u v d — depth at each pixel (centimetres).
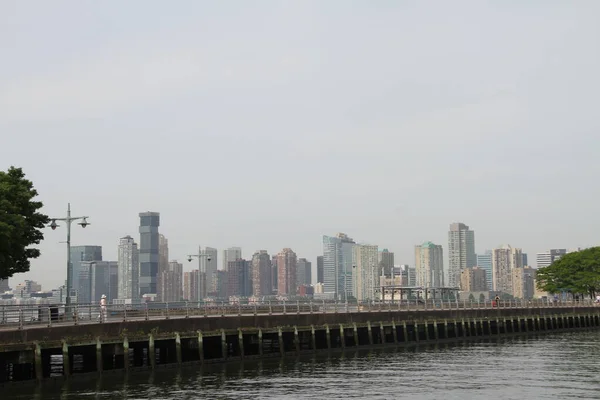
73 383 5703
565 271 18950
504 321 11850
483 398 5262
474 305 12031
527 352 8575
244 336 7475
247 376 6234
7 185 7156
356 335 8788
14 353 5419
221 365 6931
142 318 6756
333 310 9169
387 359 7688
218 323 7069
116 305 6394
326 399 5181
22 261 7350
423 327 10150
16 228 6688
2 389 5378
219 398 5156
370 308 9800
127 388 5506
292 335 8075
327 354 8138
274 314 7756
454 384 5891
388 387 5712
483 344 9856
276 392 5434
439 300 11912
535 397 5291
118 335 6153
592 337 11475
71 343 5769
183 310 8019
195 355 6862
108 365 6212
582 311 14588
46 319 6706
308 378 6156
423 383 5928
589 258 18750
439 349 8994
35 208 7469
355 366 7012
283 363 7200
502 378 6228
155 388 5538
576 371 6731
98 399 5047
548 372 6644
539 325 13012
